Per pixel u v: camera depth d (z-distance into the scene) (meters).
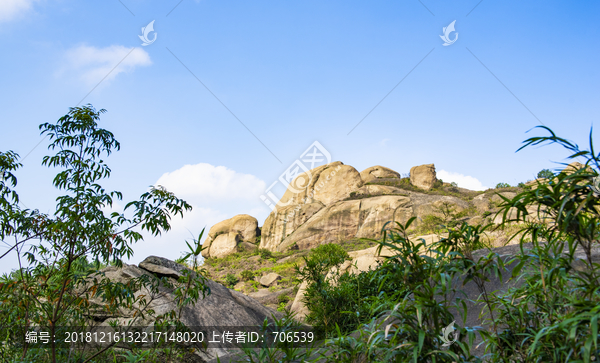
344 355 2.57
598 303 1.65
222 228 52.78
